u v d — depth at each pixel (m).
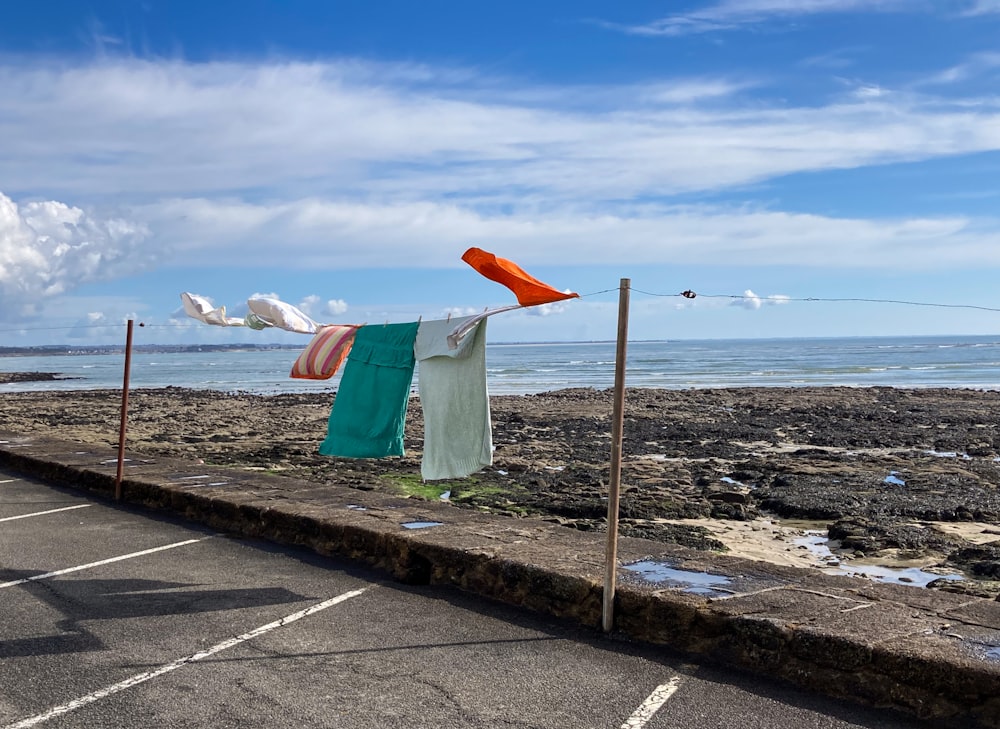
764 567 6.55
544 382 59.31
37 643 5.77
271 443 21.91
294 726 4.56
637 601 5.88
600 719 4.66
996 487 15.08
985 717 4.48
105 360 136.00
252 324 8.10
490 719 4.65
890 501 13.53
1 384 64.31
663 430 25.75
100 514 10.16
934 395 41.12
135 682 5.12
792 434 24.73
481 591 6.91
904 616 5.37
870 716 4.70
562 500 13.44
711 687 5.08
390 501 9.32
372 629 6.09
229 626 6.14
